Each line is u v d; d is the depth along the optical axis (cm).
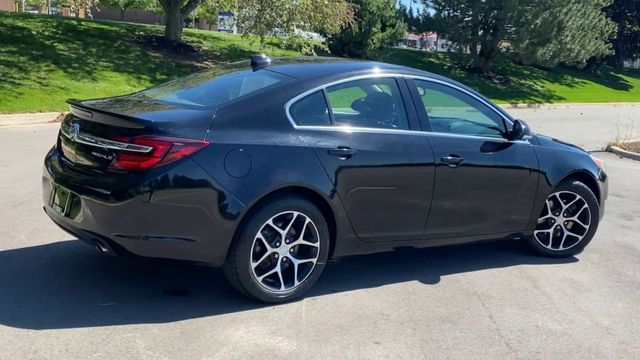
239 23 2158
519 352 398
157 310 424
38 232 579
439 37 3547
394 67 507
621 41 5247
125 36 2362
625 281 542
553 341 417
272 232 434
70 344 369
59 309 416
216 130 413
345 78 474
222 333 396
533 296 495
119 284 465
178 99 462
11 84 1617
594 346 413
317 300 460
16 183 772
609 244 655
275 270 438
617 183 1030
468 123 532
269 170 420
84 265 500
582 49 3450
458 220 519
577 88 4016
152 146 392
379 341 399
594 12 3456
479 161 517
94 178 407
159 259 405
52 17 2469
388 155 469
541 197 564
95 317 408
